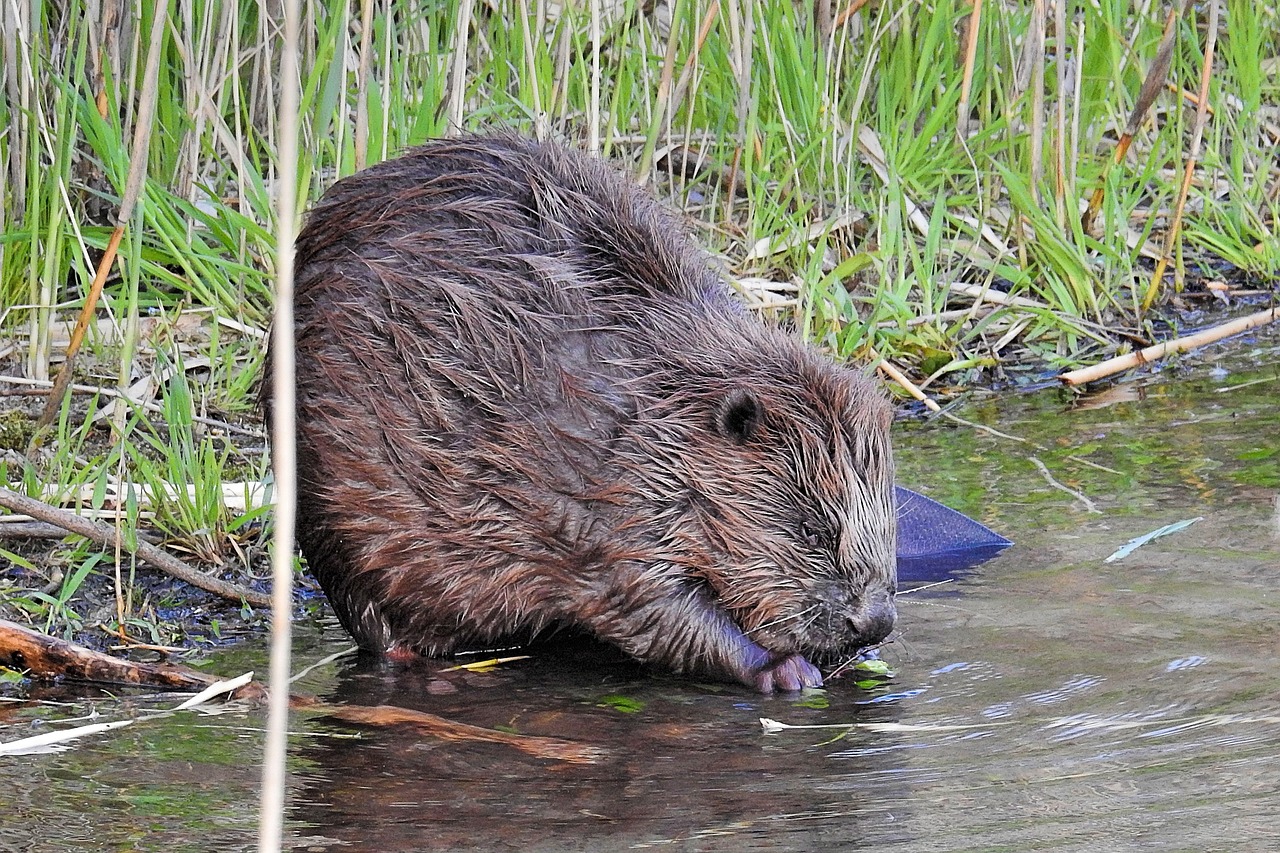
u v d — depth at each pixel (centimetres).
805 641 679
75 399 935
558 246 721
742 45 1159
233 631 732
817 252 1067
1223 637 650
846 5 1286
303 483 703
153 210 995
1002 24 1228
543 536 688
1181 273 1197
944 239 1204
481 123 1130
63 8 1029
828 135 1163
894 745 565
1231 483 840
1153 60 1250
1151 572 729
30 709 627
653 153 1068
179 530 807
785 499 682
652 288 730
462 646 719
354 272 704
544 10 1123
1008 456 912
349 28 1115
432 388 684
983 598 715
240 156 1037
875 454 698
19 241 991
